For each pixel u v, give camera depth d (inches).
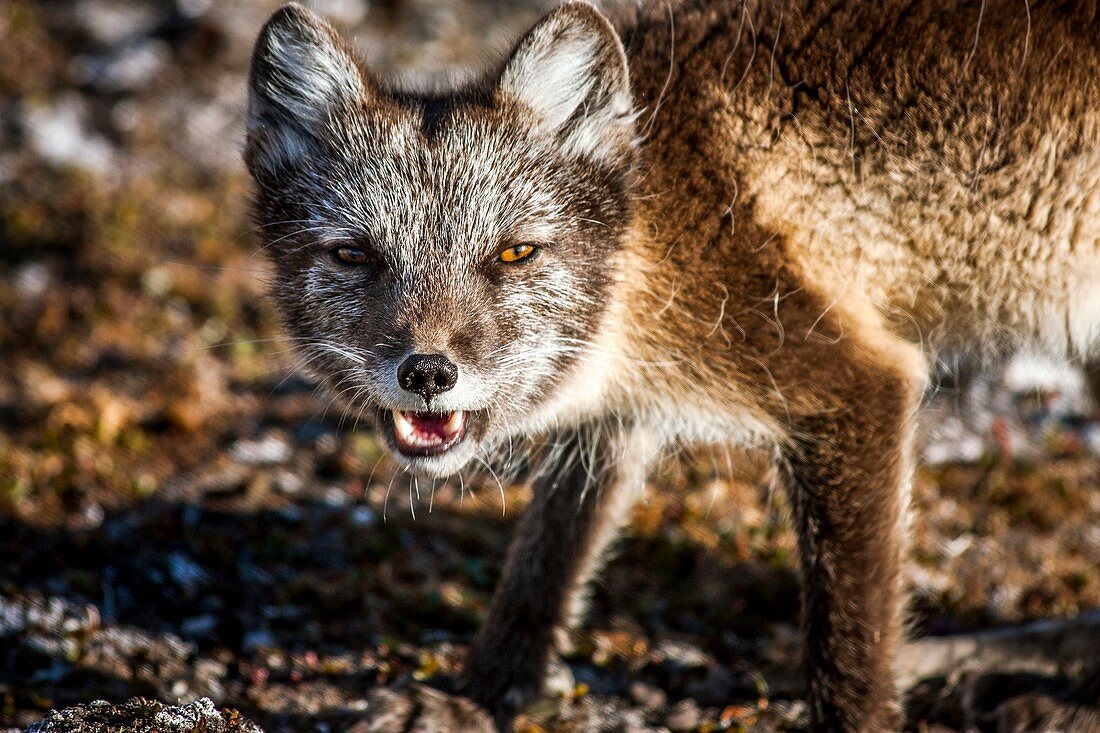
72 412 484.7
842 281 331.3
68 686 332.2
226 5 806.5
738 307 321.4
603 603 396.5
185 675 342.6
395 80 422.3
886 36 323.0
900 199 328.5
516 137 319.0
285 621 371.2
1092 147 322.7
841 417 317.7
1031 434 488.7
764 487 459.2
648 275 328.8
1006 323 352.5
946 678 356.8
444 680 350.9
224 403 510.6
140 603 376.2
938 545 424.8
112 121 708.0
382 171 313.6
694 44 335.6
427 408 301.9
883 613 314.0
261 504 438.3
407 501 446.3
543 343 322.3
